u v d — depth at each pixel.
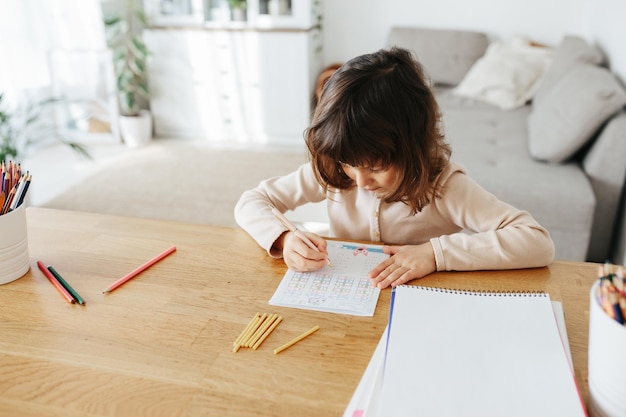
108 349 0.82
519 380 0.72
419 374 0.73
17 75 3.46
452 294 0.92
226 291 0.97
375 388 0.73
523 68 3.49
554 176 2.25
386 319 0.89
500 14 3.98
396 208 1.19
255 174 3.49
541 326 0.83
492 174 2.27
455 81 3.83
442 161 1.14
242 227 1.17
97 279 1.00
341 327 0.87
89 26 3.88
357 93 0.95
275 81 3.98
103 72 3.97
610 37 2.94
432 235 1.22
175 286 0.98
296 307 0.92
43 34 3.72
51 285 0.99
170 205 3.06
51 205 3.05
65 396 0.73
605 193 2.23
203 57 4.02
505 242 1.03
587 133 2.25
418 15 4.11
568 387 0.71
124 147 4.02
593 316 0.66
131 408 0.71
